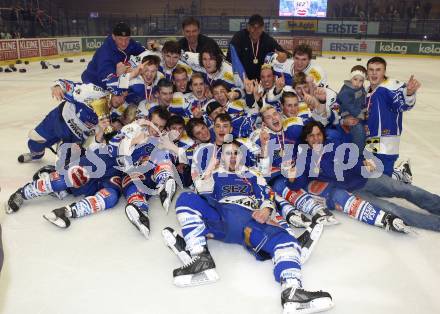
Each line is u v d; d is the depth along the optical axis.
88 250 3.57
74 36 25.28
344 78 15.52
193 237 3.27
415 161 5.98
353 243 3.71
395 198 4.71
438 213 4.10
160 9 32.84
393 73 17.31
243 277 3.21
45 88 12.39
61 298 2.95
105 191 4.26
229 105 5.55
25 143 6.63
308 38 26.70
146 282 3.14
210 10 32.50
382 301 2.94
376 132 4.71
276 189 4.36
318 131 4.08
